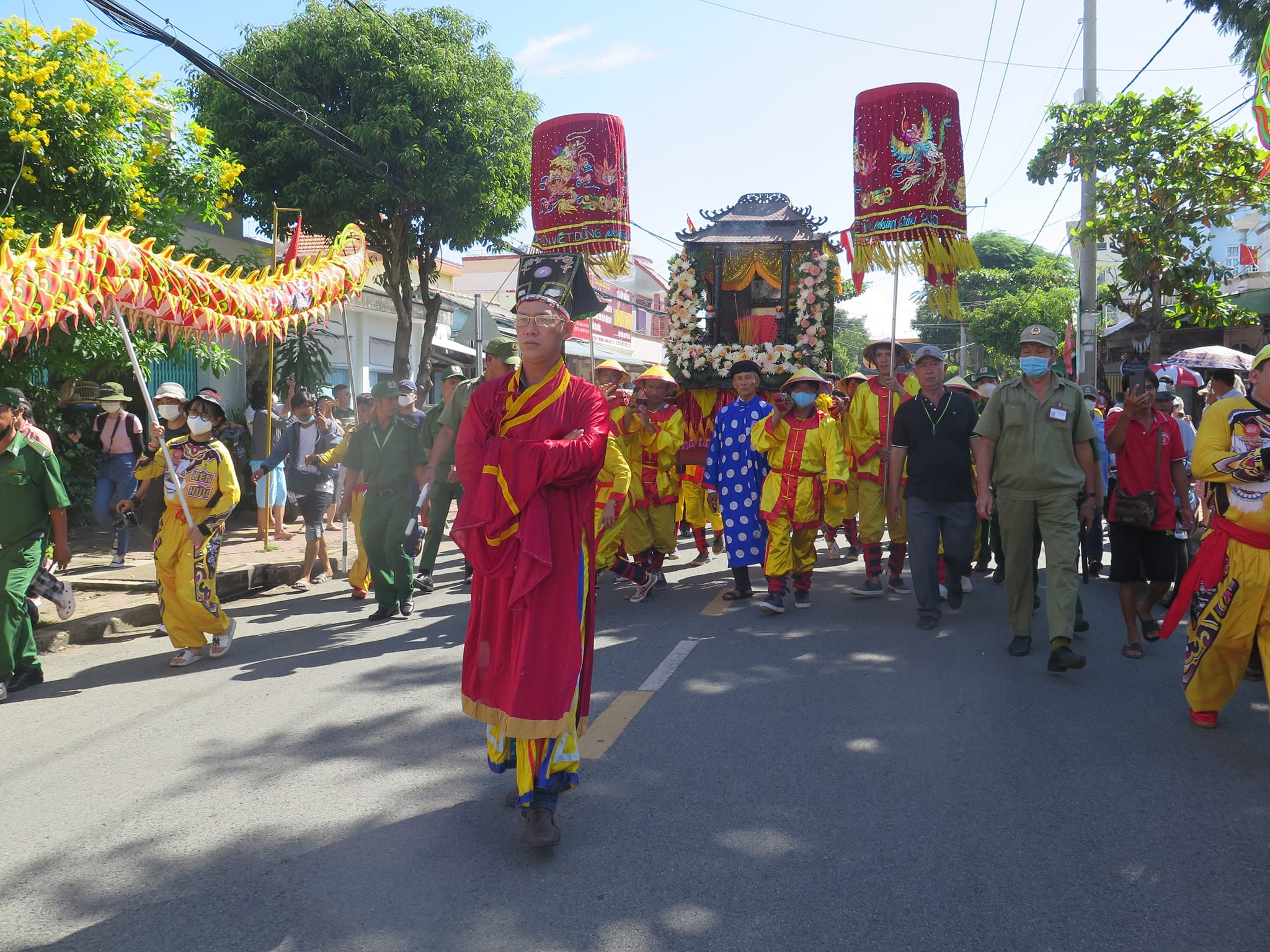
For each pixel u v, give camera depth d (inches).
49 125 415.8
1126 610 263.4
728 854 148.4
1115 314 1120.8
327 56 657.6
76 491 536.4
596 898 135.7
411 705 226.7
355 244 358.6
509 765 162.6
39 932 129.7
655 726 206.2
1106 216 595.5
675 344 451.8
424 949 123.7
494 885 139.9
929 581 293.9
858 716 212.4
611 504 175.3
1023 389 251.6
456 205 689.6
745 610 326.3
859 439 355.9
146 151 469.7
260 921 131.1
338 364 838.5
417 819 163.0
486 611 155.9
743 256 471.2
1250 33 547.8
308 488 399.9
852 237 399.9
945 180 385.1
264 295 295.4
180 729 213.0
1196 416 698.2
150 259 247.8
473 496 153.0
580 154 460.1
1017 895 135.4
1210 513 215.5
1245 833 154.5
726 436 336.2
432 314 788.6
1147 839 152.6
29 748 203.6
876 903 133.6
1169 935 125.1
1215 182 557.6
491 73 702.5
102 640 310.3
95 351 447.8
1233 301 691.4
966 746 193.6
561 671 149.8
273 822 162.7
